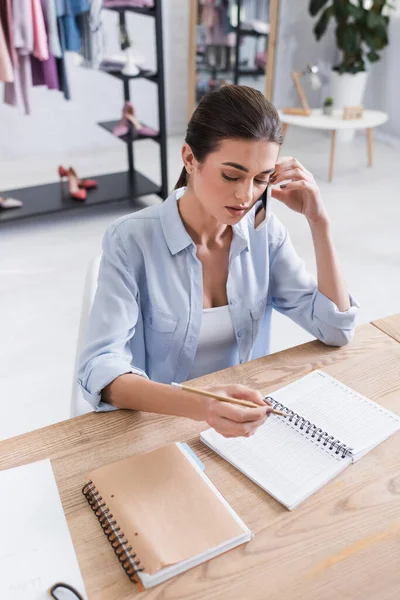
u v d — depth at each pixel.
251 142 0.95
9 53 3.03
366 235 3.41
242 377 1.15
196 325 1.24
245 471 0.93
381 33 4.58
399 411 1.07
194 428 1.02
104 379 1.04
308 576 0.78
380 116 4.35
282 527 0.84
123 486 0.88
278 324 2.58
